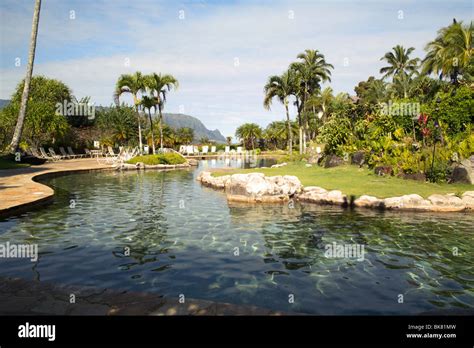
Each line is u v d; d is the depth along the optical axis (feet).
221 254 25.63
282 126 279.49
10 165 86.79
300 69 136.87
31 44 89.40
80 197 53.01
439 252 25.99
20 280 17.69
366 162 76.23
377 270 22.39
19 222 35.19
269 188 50.60
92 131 196.95
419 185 52.54
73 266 22.66
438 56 119.65
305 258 24.81
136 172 104.94
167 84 145.48
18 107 128.77
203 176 77.66
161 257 24.80
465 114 60.44
